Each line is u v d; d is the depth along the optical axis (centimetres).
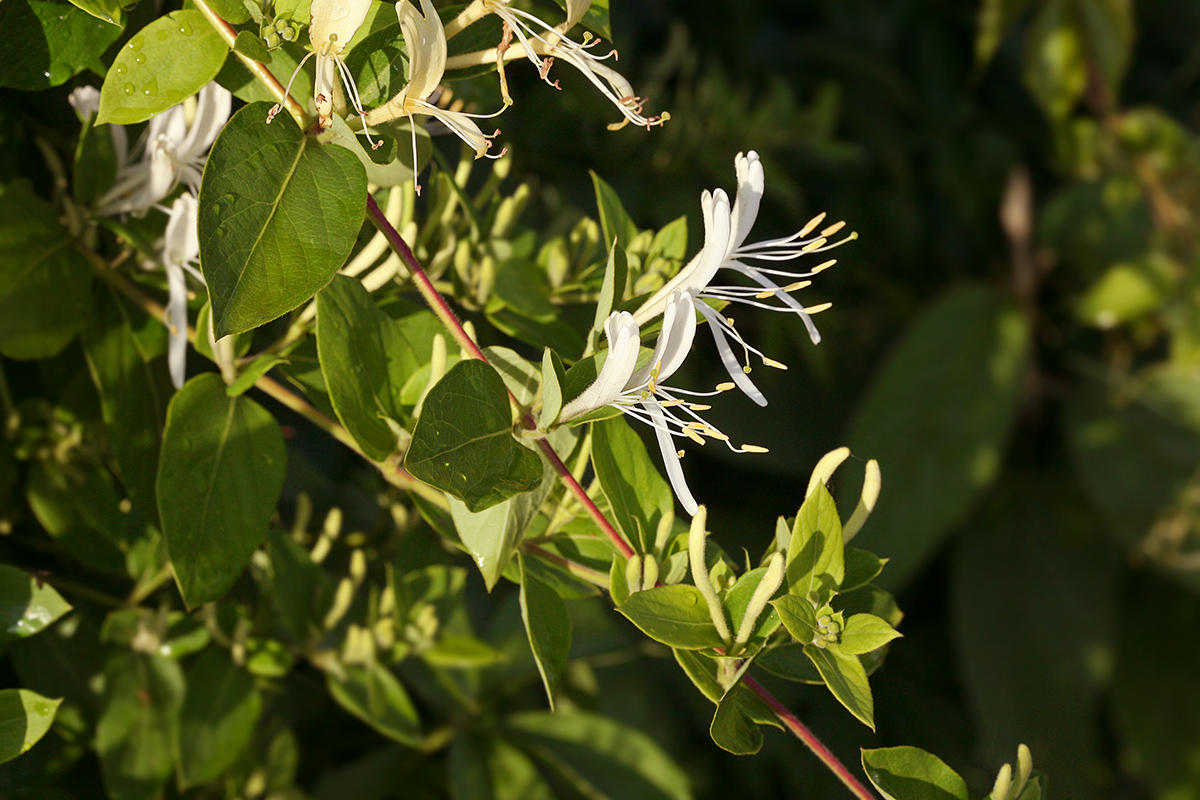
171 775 70
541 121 95
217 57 56
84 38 58
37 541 69
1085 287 172
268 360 60
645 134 103
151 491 64
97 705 68
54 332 62
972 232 172
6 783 67
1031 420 175
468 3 58
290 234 54
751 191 56
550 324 66
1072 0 158
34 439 68
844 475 146
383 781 86
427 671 90
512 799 87
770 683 134
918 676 167
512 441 55
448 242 64
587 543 59
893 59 162
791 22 158
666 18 132
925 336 153
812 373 154
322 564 74
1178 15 191
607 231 63
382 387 58
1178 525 156
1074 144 169
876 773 56
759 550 144
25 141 66
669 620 55
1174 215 164
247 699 67
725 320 55
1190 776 164
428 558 74
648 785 89
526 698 101
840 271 140
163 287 63
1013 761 154
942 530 147
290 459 79
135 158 64
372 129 55
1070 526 170
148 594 70
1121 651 172
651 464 59
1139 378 168
